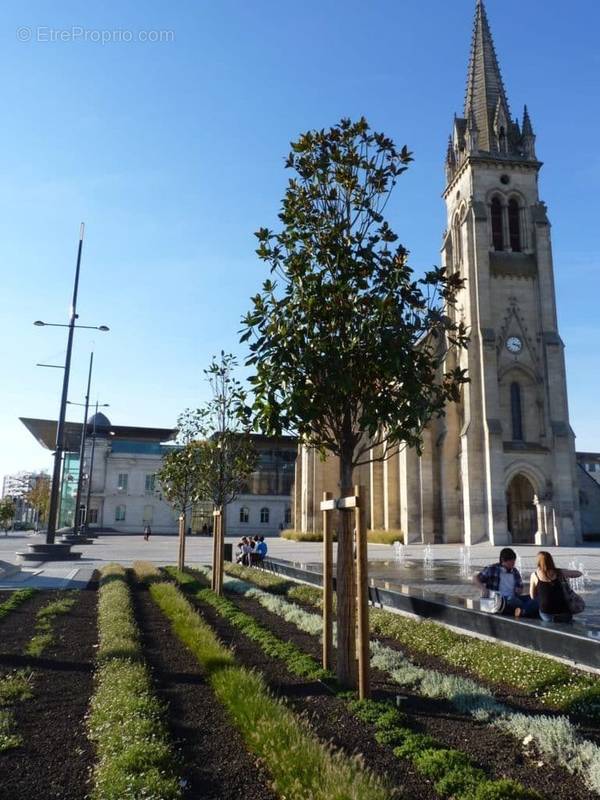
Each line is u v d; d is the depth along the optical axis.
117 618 12.48
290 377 9.07
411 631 11.51
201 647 10.00
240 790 5.39
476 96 59.34
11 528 131.62
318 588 17.75
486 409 48.53
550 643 9.05
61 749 6.27
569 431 49.28
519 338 52.03
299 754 5.51
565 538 47.31
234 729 6.77
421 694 8.20
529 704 7.70
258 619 13.87
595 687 7.40
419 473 53.28
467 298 52.09
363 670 7.76
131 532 94.31
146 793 5.00
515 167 56.09
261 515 99.31
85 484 96.81
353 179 9.75
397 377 8.98
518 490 53.28
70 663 9.62
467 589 18.73
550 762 5.98
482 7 61.66
